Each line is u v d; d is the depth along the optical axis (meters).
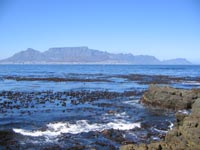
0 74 90.62
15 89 46.31
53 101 33.00
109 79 71.12
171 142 14.02
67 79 68.50
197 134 13.47
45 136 18.03
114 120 23.20
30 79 67.62
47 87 50.16
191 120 14.83
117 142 17.11
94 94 40.31
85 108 28.45
